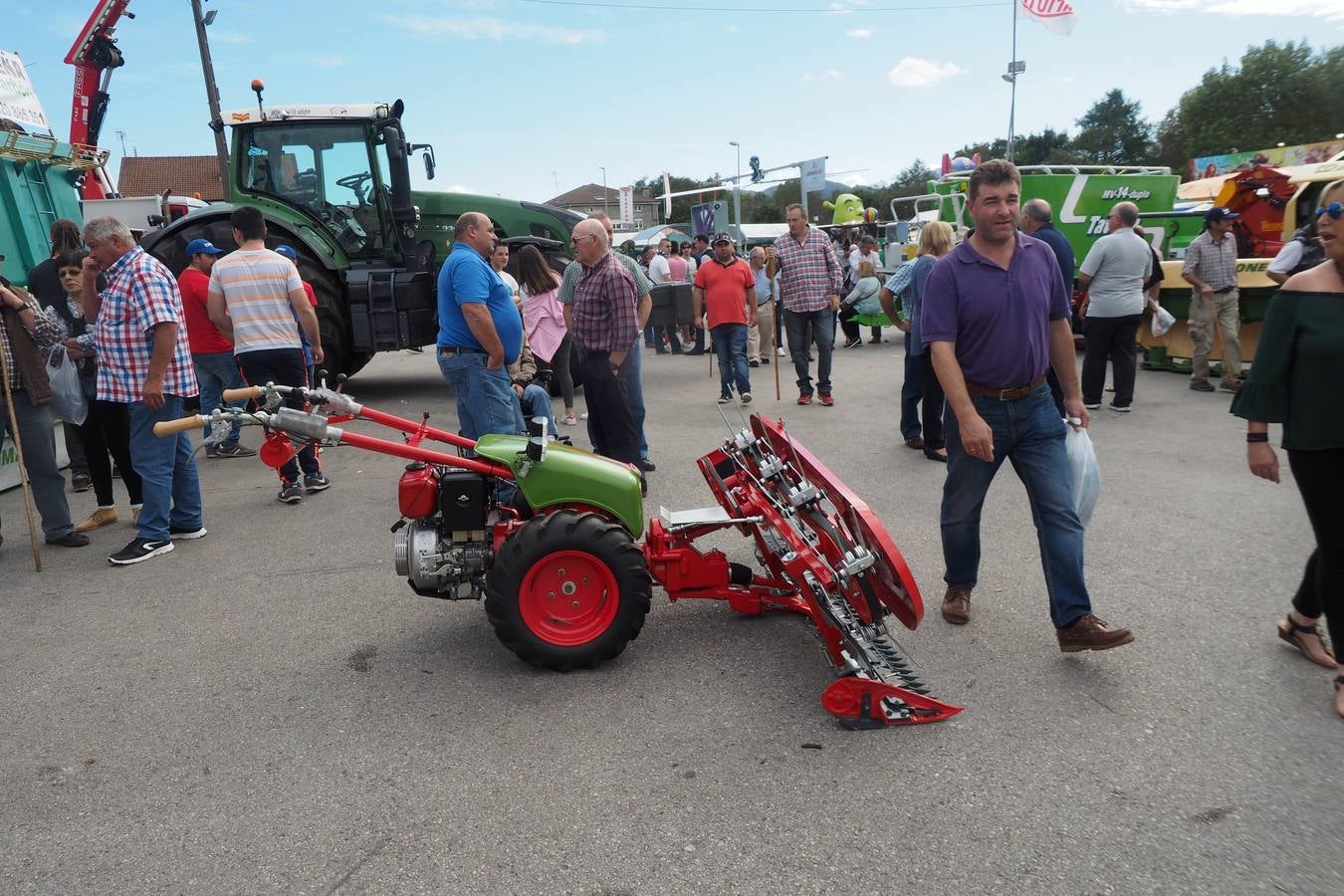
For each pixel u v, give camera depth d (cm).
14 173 897
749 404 1002
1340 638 325
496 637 424
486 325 521
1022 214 681
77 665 408
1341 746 308
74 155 978
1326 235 308
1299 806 276
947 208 1484
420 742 333
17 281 887
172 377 539
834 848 265
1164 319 1023
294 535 589
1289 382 324
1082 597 366
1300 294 319
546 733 335
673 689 366
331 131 1036
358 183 1049
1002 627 412
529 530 368
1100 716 333
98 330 526
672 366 1372
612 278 579
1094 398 871
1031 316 365
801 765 309
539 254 834
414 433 405
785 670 379
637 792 296
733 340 995
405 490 388
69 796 306
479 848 270
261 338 645
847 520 358
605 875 257
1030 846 263
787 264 950
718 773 306
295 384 666
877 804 285
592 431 638
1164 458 691
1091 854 258
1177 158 5256
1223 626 403
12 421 526
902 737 324
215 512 646
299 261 998
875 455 744
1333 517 319
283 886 257
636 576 373
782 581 423
